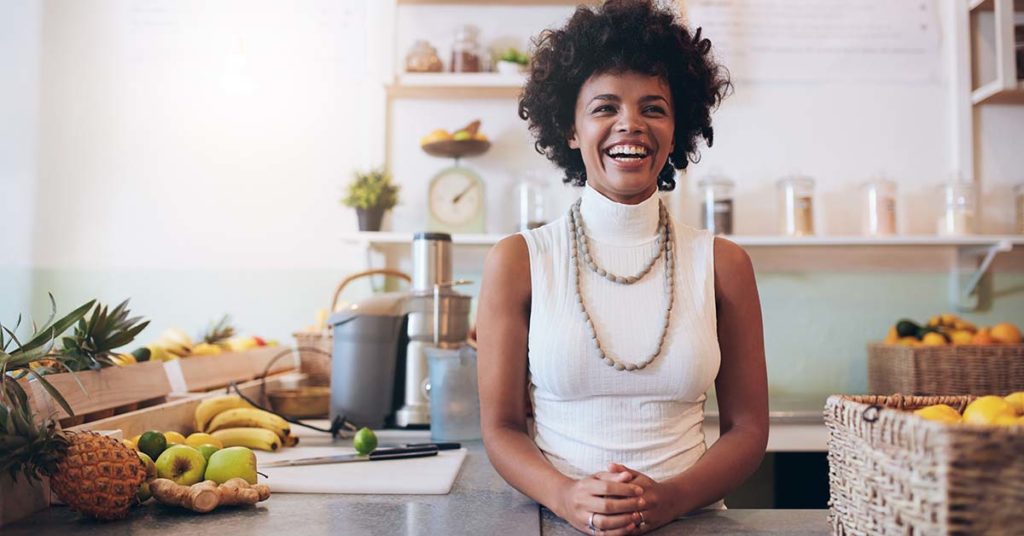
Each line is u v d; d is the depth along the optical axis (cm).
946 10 259
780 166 257
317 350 201
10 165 255
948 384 216
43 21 258
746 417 106
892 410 71
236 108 259
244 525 90
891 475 69
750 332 108
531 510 98
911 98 258
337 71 260
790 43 259
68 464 90
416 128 258
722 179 246
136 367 141
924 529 64
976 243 238
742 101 258
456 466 125
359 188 238
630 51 106
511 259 108
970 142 254
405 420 174
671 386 102
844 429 78
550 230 112
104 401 128
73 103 257
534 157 257
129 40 259
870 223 246
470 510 98
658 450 101
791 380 254
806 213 243
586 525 86
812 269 256
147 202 257
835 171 257
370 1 252
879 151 257
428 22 258
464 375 158
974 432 62
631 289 105
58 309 253
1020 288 254
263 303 256
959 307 255
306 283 256
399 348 181
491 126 258
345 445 153
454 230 245
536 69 118
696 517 97
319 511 98
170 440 118
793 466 241
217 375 186
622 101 106
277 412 186
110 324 130
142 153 258
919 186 256
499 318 107
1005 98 250
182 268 256
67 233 255
